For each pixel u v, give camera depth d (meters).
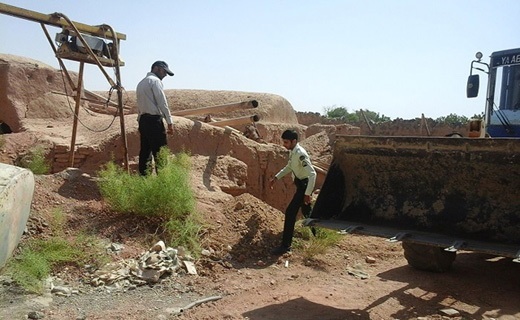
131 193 6.91
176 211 6.77
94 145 8.66
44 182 7.16
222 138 10.22
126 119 10.53
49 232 6.04
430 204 5.70
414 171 5.79
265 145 11.05
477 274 6.53
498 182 5.26
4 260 4.95
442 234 5.50
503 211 5.27
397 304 5.30
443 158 5.50
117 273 5.46
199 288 5.45
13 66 11.42
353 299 5.41
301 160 6.75
